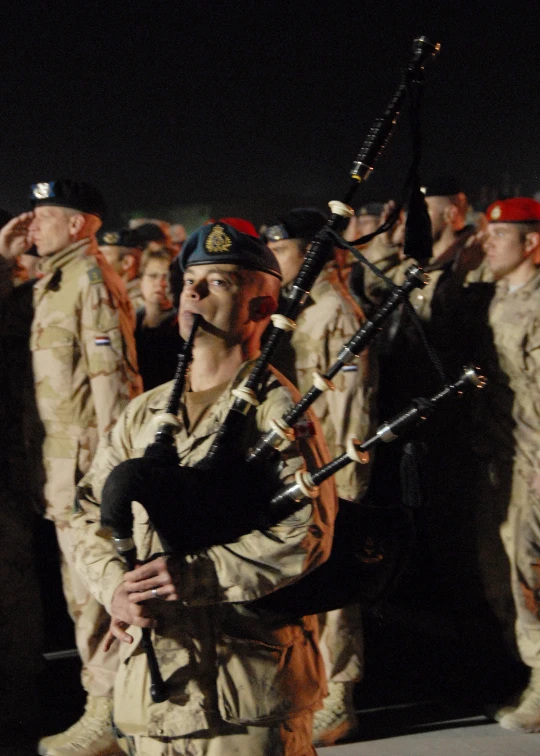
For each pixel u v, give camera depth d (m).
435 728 4.55
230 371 2.68
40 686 5.20
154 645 2.46
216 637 2.46
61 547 4.46
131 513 2.45
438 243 5.73
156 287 5.66
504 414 4.79
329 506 2.49
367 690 5.06
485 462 4.88
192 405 2.64
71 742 4.31
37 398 4.46
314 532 2.40
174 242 6.91
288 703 2.46
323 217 4.79
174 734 2.41
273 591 2.41
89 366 4.37
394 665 5.41
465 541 5.56
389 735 4.47
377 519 2.66
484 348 4.87
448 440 5.48
